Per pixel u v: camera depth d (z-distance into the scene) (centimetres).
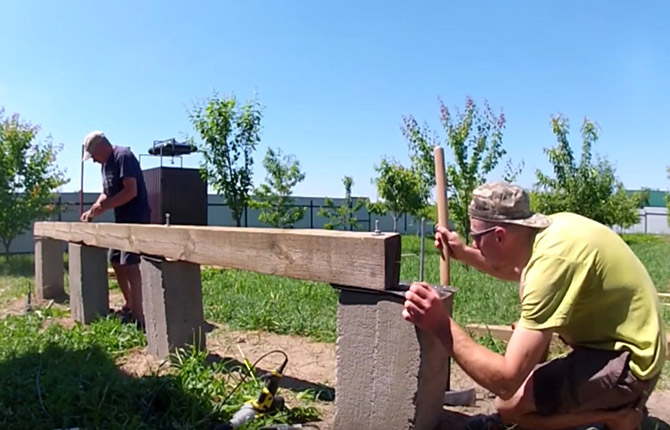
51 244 626
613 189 1378
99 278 475
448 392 264
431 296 186
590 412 202
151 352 351
